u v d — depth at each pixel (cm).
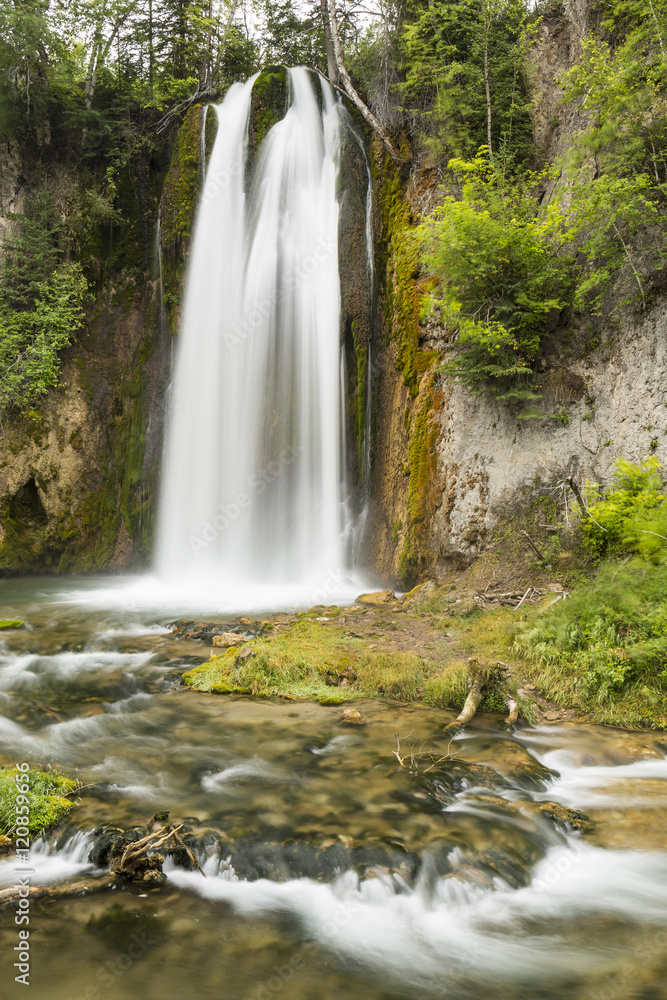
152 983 399
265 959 425
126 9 2525
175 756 702
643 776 690
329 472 1762
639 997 396
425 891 491
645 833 577
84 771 664
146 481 2131
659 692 828
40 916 461
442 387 1497
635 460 1187
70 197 2316
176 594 1672
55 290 2152
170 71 2634
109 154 2281
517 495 1330
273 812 582
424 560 1481
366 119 1895
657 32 1141
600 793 649
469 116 1647
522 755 707
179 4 2567
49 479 2080
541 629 975
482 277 1306
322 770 668
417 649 1018
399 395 1644
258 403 1830
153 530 2097
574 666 891
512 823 574
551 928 465
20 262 2228
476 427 1414
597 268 1281
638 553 1063
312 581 1748
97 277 2261
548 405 1323
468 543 1375
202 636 1178
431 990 402
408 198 1727
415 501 1505
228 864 514
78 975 404
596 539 1152
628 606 927
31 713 826
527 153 1605
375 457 1733
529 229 1253
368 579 1664
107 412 2200
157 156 2339
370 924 465
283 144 1917
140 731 773
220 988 397
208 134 2041
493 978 414
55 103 2344
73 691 912
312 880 500
